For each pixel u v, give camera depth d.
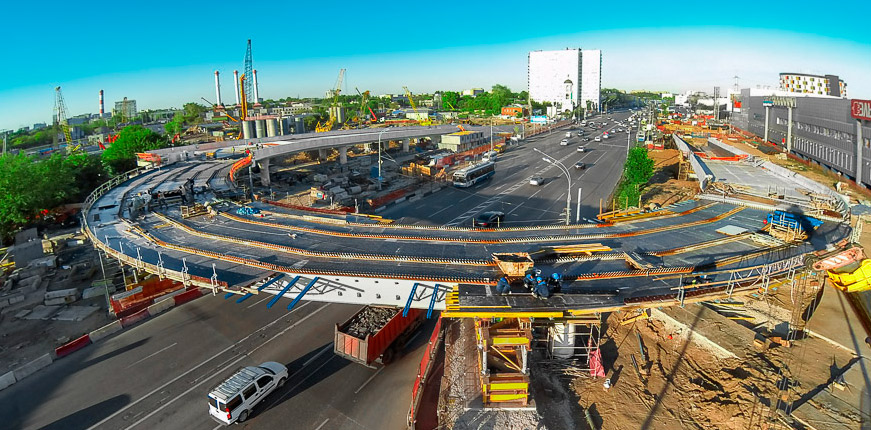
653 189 78.19
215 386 29.69
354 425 26.36
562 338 30.50
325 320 38.19
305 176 95.31
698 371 29.97
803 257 26.36
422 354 33.44
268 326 37.19
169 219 41.91
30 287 44.56
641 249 30.88
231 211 44.88
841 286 27.34
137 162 91.31
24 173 63.22
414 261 29.70
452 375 29.67
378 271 27.97
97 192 56.84
